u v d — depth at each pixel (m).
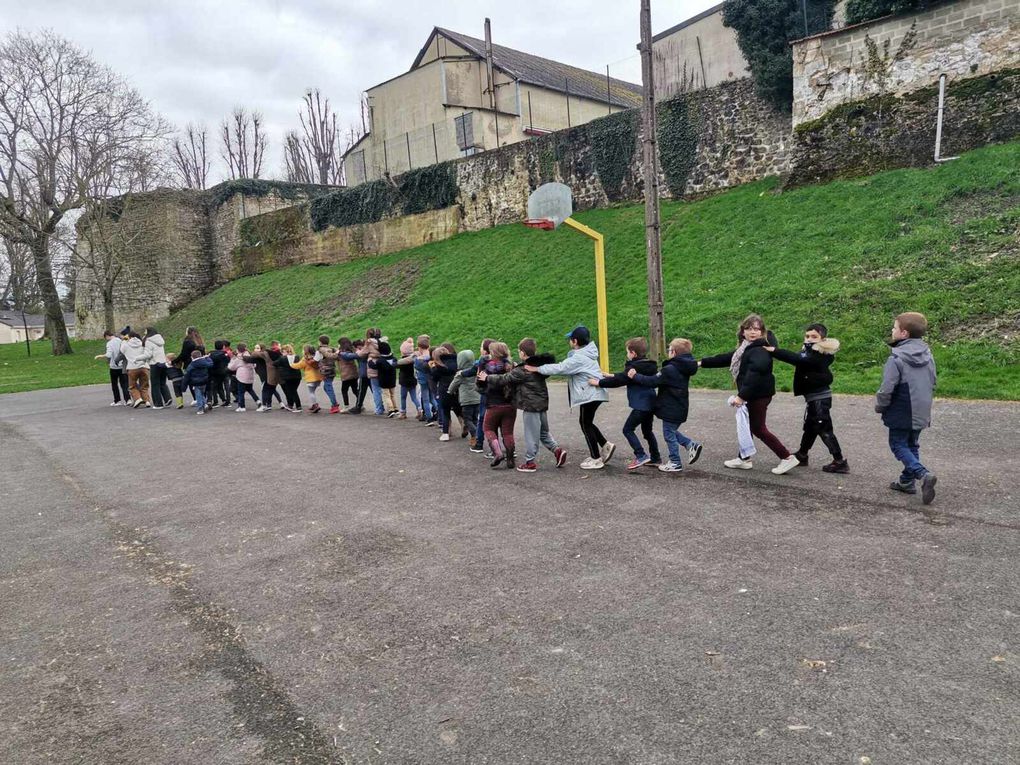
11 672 3.43
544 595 4.00
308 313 28.55
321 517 5.86
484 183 28.08
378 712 2.92
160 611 4.07
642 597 3.89
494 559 4.63
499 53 36.22
